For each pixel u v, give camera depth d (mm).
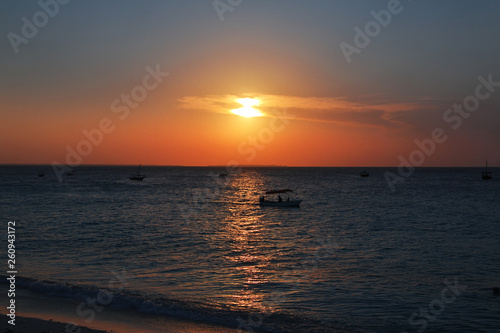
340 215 59969
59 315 16312
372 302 19500
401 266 26938
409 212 63125
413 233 42188
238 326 16047
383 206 73125
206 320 16531
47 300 18188
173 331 15172
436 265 27266
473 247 33969
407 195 99312
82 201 77312
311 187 137500
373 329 16281
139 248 32719
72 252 30469
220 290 21047
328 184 158250
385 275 24547
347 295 20531
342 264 27516
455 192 108438
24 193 96625
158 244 34844
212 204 77875
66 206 67250
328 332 15828
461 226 47375
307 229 45625
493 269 26203
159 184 153375
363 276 24266
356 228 46312
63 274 23625
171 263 27297
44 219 50125
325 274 24656
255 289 21391
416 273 25062
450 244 35438
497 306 19031
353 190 120375
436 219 54188
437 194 101875
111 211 60969
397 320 17281
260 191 119125
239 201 86062
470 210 65375
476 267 26719
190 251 31859
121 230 42688
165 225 47500
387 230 44500
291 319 17078
